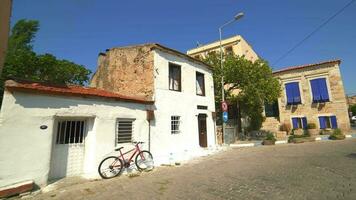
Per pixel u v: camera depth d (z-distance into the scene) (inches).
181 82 520.1
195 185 237.5
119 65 514.3
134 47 492.1
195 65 577.6
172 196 205.2
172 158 421.7
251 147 581.3
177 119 500.1
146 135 411.8
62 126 303.4
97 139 325.7
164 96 465.7
